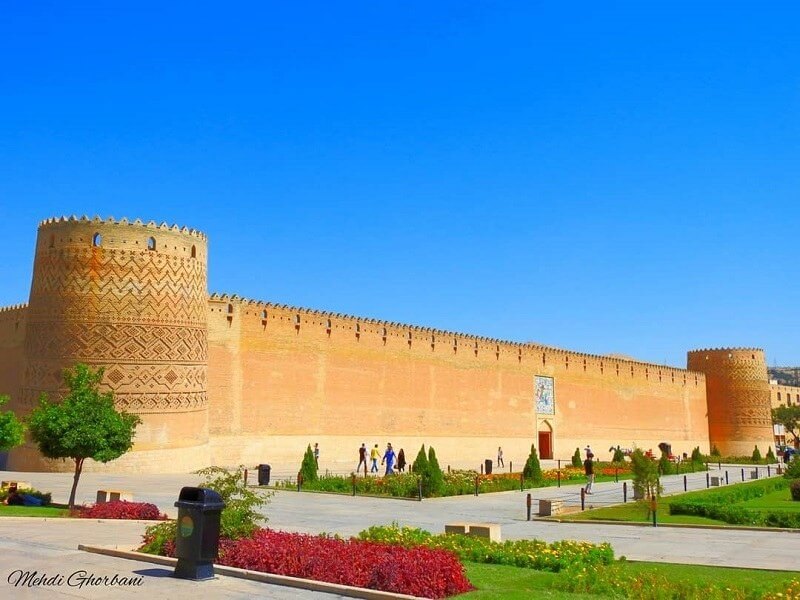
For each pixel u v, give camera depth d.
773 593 10.21
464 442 47.91
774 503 25.03
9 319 39.53
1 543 13.20
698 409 70.19
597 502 24.41
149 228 29.98
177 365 30.06
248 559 11.20
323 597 9.73
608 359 61.38
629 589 10.56
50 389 28.36
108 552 12.28
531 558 12.53
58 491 22.34
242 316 36.12
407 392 44.56
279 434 36.94
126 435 19.72
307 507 21.86
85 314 28.67
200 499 10.88
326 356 39.97
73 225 29.28
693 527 18.59
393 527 15.00
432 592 9.70
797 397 91.75
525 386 53.31
